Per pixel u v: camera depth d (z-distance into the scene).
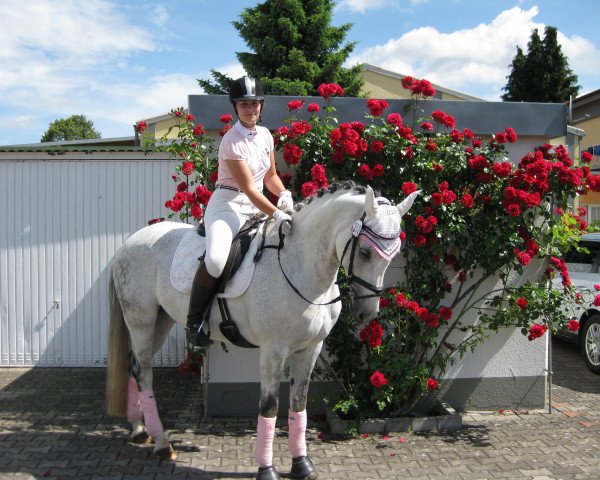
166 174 6.55
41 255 6.52
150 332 4.08
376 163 4.50
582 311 6.87
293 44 17.84
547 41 28.61
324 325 3.44
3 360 6.53
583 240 7.61
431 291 4.71
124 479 3.59
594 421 4.81
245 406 4.81
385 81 20.92
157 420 4.00
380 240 2.86
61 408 5.03
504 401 5.07
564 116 4.96
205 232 3.69
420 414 4.90
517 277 4.97
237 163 3.35
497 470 3.80
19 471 3.66
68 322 6.56
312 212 3.31
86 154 6.50
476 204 4.62
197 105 4.81
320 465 3.86
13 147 6.39
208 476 3.65
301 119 4.81
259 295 3.36
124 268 4.15
